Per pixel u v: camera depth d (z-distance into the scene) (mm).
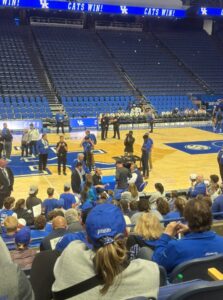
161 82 34562
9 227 6016
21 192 14156
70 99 30031
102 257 1869
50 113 28266
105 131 23766
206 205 3133
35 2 31016
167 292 2156
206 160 19016
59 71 32656
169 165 18047
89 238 1978
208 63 38062
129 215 7527
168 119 30219
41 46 34906
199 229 3096
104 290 1866
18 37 35531
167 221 5809
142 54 37438
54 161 18672
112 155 19672
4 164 11195
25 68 32031
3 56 32781
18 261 4797
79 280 1886
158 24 41875
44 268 2232
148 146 15844
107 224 1944
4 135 18406
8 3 30219
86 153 16500
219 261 2809
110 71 34219
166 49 38844
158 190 9695
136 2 34438
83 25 39656
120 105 30859
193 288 1859
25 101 28672
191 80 35688
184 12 35906
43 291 2188
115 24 40312
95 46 36719
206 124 30141
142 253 3570
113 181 14562
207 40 41000
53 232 4891
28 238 4957
